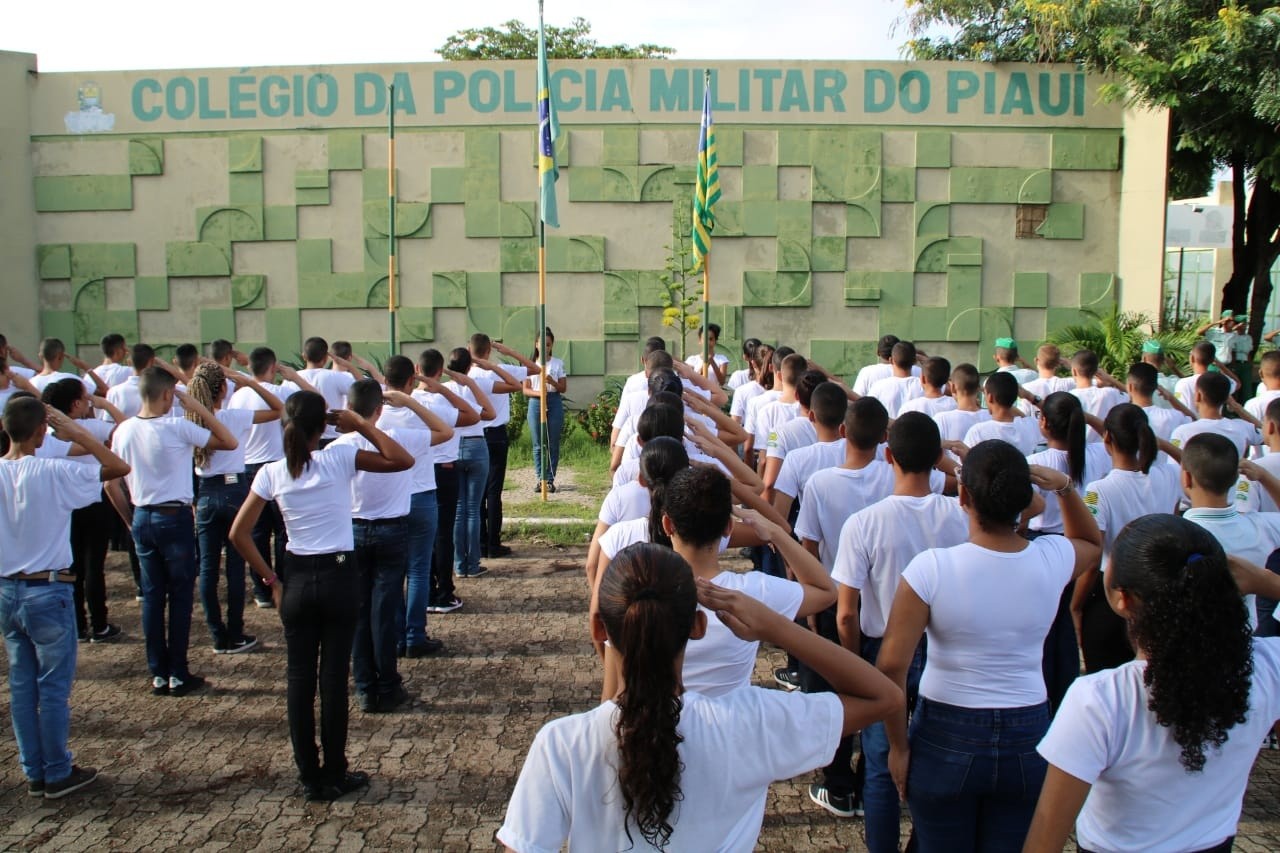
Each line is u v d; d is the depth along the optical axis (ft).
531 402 39.11
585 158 48.11
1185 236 59.52
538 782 6.98
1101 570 15.79
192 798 16.07
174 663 20.29
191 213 48.62
